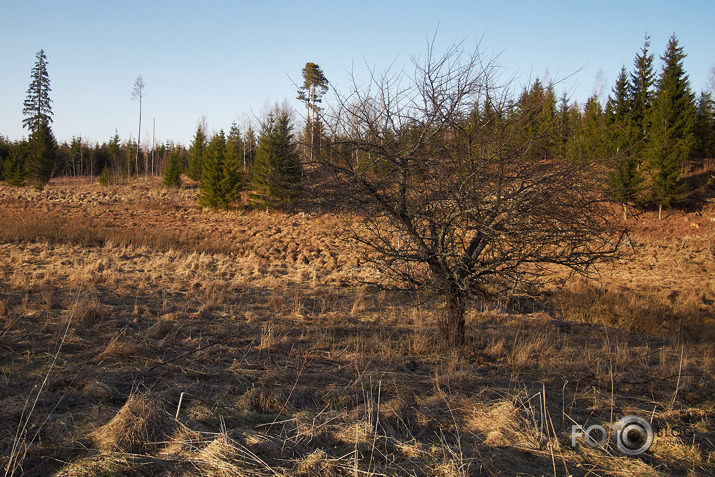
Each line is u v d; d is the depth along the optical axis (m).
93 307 7.38
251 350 6.19
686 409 4.74
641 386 5.50
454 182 5.68
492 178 5.70
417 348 6.68
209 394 4.41
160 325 6.75
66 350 5.61
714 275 18.73
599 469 3.46
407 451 3.50
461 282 5.97
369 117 5.80
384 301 10.83
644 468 3.47
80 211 34.59
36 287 9.54
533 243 5.88
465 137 5.74
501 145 5.55
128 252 16.77
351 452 3.40
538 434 3.88
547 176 5.58
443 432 3.95
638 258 22.05
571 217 5.70
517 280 6.07
